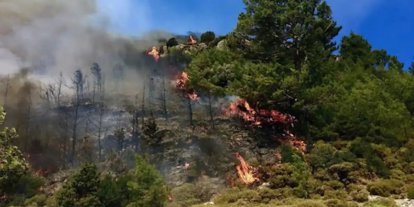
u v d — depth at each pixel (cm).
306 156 2869
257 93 3350
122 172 2794
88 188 2259
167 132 3164
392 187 2467
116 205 2230
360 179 2598
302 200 2334
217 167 2861
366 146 2894
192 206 2359
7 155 1598
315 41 3728
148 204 2130
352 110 3216
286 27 3781
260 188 2619
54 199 2420
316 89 3256
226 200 2461
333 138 3108
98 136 3247
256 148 3095
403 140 3122
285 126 3328
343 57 4334
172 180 2756
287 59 3678
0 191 2591
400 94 3681
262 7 3797
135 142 3141
